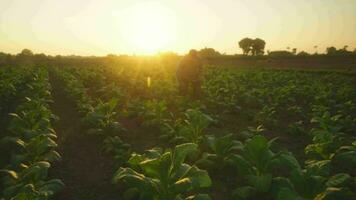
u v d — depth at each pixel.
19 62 60.44
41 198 4.64
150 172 4.50
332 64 52.94
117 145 7.90
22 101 14.97
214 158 6.64
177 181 4.36
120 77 23.19
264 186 5.05
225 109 13.55
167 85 17.45
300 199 4.18
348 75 32.09
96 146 8.51
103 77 22.03
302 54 64.38
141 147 8.43
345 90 17.25
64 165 7.22
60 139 9.09
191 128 7.63
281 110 14.19
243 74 26.89
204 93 16.33
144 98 16.34
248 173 5.44
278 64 55.34
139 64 39.53
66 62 58.69
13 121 7.96
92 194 5.94
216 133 10.09
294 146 8.86
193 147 4.66
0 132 9.64
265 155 5.42
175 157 4.61
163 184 4.47
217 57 64.88
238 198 5.44
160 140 8.98
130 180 4.39
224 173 6.70
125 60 52.56
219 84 19.22
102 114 9.33
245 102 14.73
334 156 7.38
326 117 9.17
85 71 25.97
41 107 10.14
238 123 11.40
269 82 23.11
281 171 7.00
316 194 4.48
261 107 14.59
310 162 5.98
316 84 21.80
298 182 4.60
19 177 5.34
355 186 5.94
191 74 15.24
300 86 21.03
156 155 5.23
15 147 8.11
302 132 9.97
